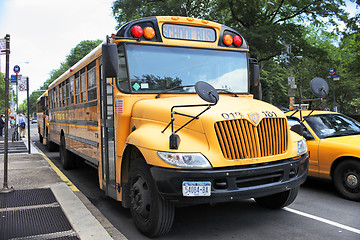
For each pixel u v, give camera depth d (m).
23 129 21.47
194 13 23.22
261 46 18.98
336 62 22.28
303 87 36.69
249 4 19.39
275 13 21.70
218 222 4.59
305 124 6.61
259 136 3.88
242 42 5.46
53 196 5.63
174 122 3.92
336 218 4.71
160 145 3.70
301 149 4.37
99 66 5.45
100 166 5.52
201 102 4.23
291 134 4.53
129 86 4.53
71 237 3.86
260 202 5.31
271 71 33.06
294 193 4.81
